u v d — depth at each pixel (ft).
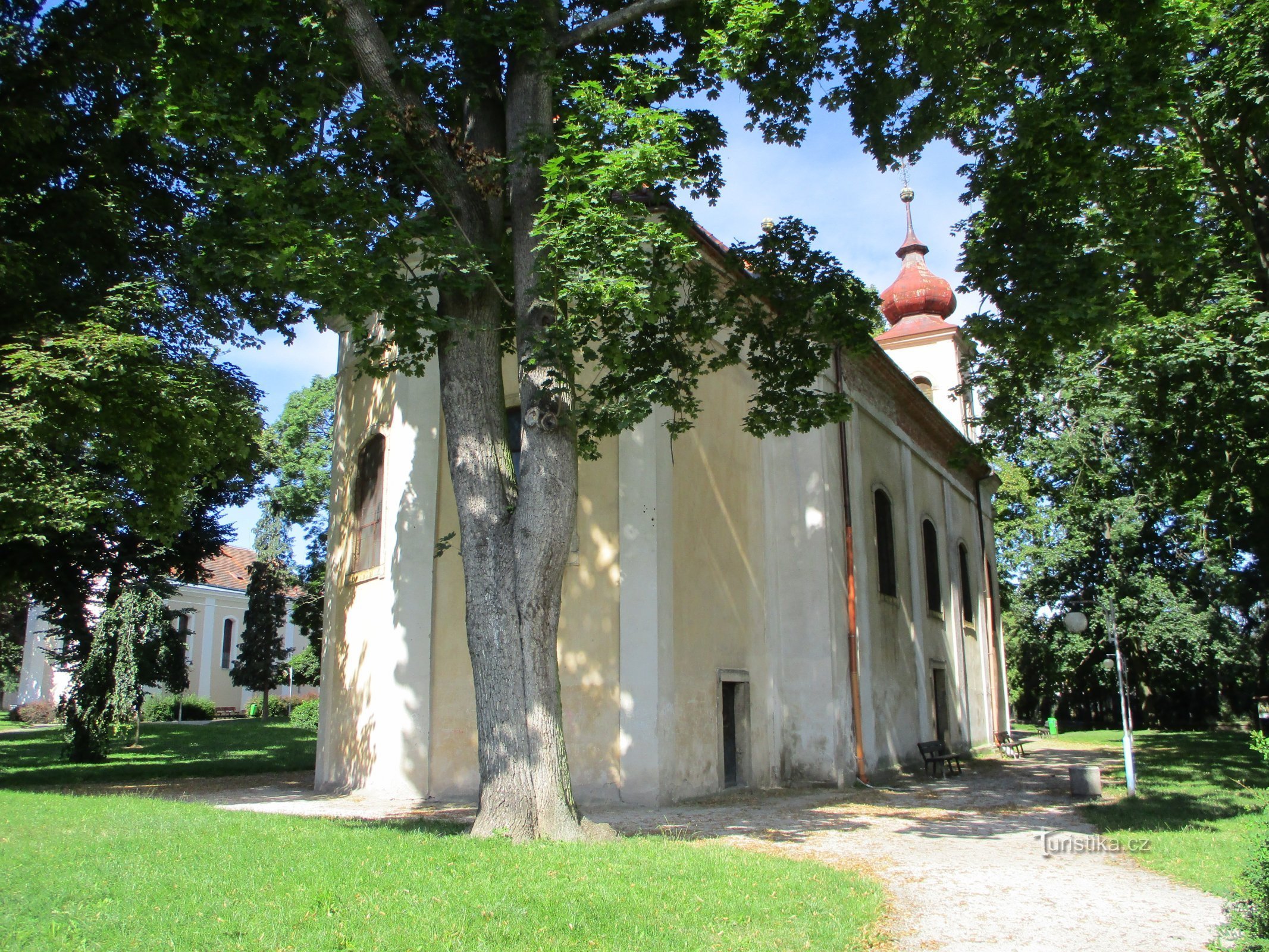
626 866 22.72
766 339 38.01
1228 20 44.16
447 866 22.11
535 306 29.32
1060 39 30.89
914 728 63.93
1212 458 57.11
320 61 29.17
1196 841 29.96
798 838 31.45
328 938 16.60
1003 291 34.06
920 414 74.59
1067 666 111.34
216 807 35.83
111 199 44.27
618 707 40.06
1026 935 19.61
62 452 44.86
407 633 43.16
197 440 42.27
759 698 49.49
